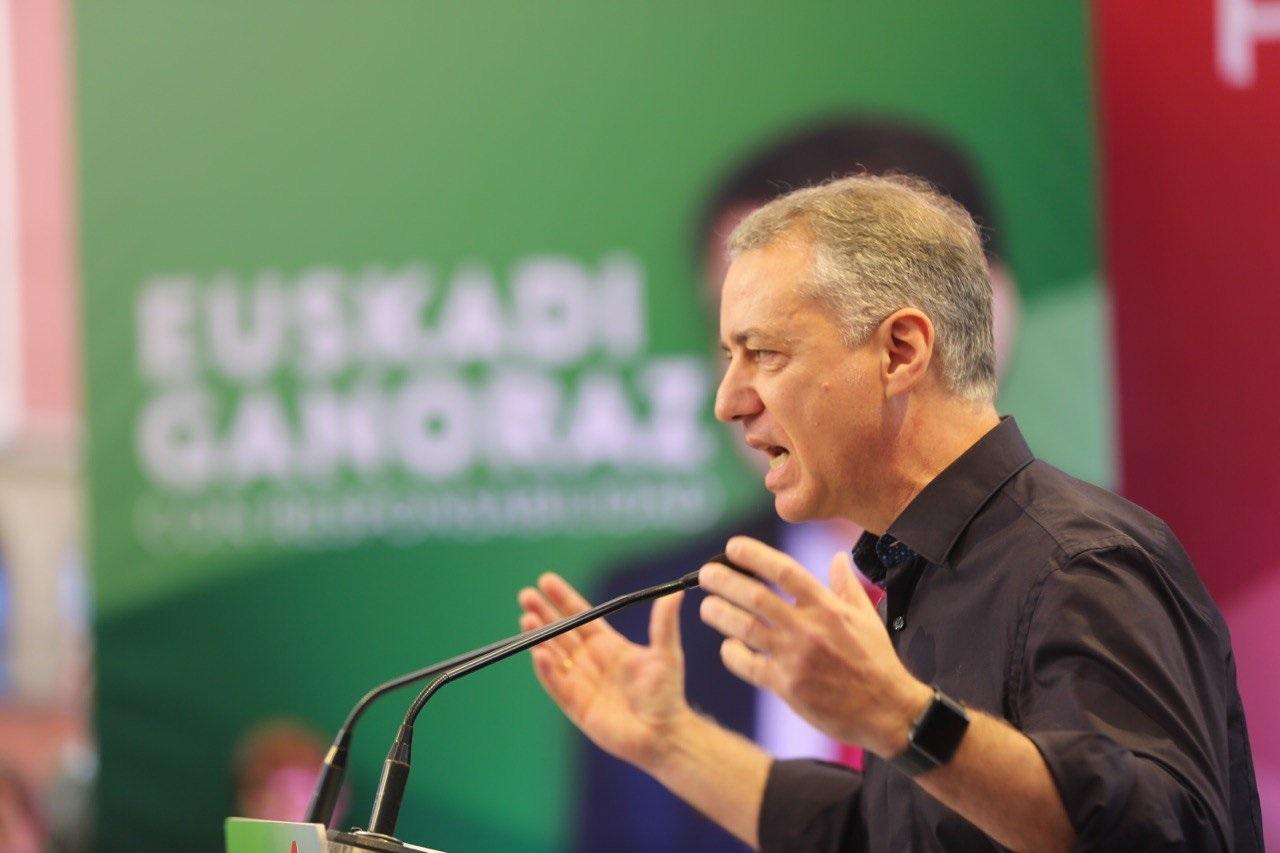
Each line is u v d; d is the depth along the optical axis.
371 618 11.72
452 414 11.75
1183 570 5.19
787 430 5.45
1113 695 4.39
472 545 11.70
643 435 11.59
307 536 11.81
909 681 4.07
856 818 6.27
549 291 11.68
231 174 11.91
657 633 6.68
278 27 11.90
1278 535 10.90
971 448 5.39
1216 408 11.03
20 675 11.85
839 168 11.38
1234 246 11.08
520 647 5.32
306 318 11.86
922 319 5.33
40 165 12.05
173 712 11.76
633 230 11.61
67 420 11.98
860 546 5.82
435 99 11.78
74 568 11.96
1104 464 10.96
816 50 11.44
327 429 11.84
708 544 11.49
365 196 11.84
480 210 11.75
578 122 11.67
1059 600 4.69
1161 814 4.03
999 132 11.22
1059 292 11.07
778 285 5.43
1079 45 11.16
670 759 6.59
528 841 11.45
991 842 4.85
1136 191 11.17
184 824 11.69
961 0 11.29
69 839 11.73
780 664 4.01
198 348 11.91
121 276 11.92
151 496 11.88
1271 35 11.12
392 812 4.87
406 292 11.80
